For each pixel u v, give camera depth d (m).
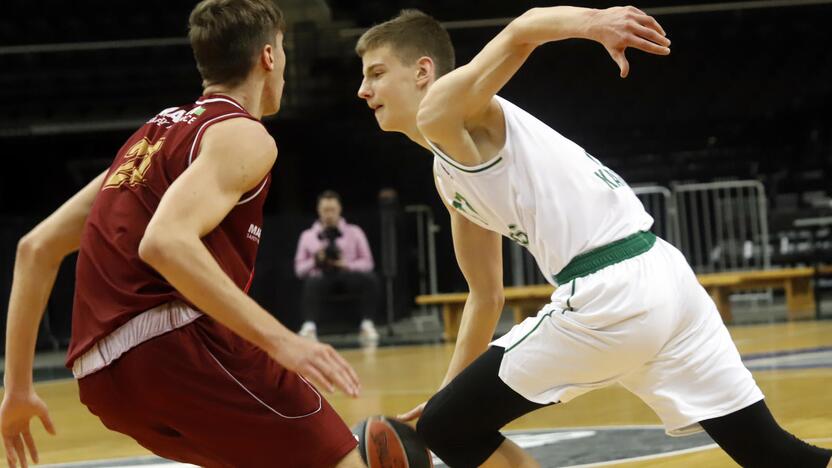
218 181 3.68
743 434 4.12
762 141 31.19
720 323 4.30
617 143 31.31
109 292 3.84
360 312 20.83
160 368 3.75
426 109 4.12
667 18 29.67
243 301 3.47
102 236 3.92
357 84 29.23
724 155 30.05
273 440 3.78
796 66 30.83
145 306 3.78
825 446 6.06
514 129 4.22
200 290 3.45
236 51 4.14
